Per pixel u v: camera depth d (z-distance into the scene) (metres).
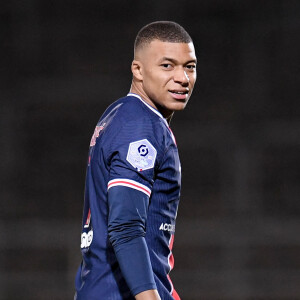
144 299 8.82
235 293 45.62
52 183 52.44
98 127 10.12
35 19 53.97
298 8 53.16
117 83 53.97
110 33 54.19
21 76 53.72
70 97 53.84
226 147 52.03
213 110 52.81
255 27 53.31
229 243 48.50
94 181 9.84
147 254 9.02
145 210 9.20
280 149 51.94
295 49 52.94
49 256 48.09
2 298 45.19
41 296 45.25
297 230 48.56
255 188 51.28
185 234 48.69
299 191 51.16
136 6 54.12
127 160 9.19
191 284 45.91
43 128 53.31
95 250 9.75
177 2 53.75
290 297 45.19
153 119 9.62
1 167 52.38
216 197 51.00
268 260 47.91
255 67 53.12
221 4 53.59
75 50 54.09
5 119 53.12
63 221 50.16
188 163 51.81
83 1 54.22
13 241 48.44
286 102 52.69
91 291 9.62
